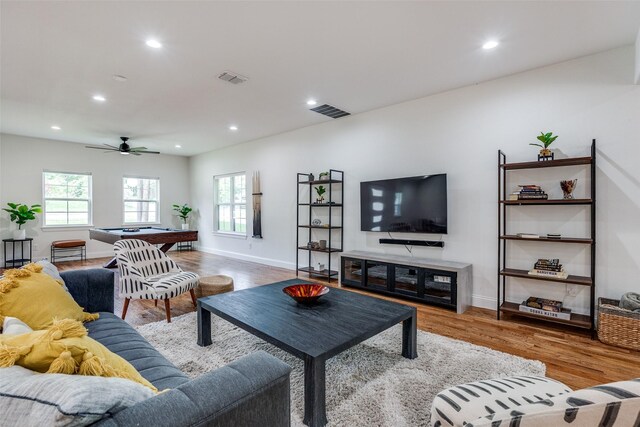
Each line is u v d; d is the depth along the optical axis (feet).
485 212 11.92
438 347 8.45
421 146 13.60
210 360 7.68
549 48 9.46
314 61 10.26
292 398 6.31
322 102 14.12
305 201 18.58
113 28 8.30
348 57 9.99
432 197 12.96
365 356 7.93
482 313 11.37
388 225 14.37
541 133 10.66
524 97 11.03
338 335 6.20
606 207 9.61
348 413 5.79
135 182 25.95
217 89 12.52
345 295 8.91
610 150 9.55
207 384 3.05
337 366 7.43
